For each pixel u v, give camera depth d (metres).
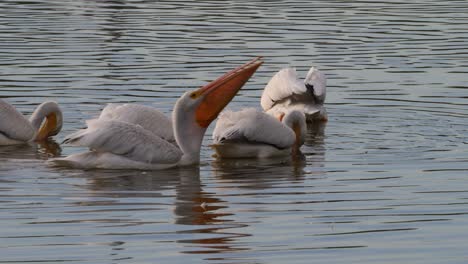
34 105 18.19
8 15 26.98
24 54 22.12
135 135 14.56
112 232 11.32
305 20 26.48
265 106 18.84
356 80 20.47
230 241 11.04
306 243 10.96
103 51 22.53
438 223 11.70
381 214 12.06
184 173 14.34
